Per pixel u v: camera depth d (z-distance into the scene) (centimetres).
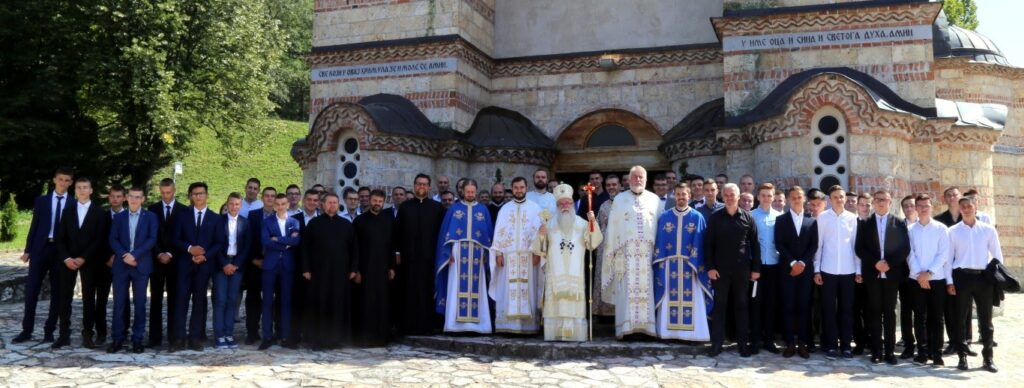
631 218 1002
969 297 896
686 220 987
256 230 1022
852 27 1398
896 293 908
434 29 1636
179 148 2616
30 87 2078
